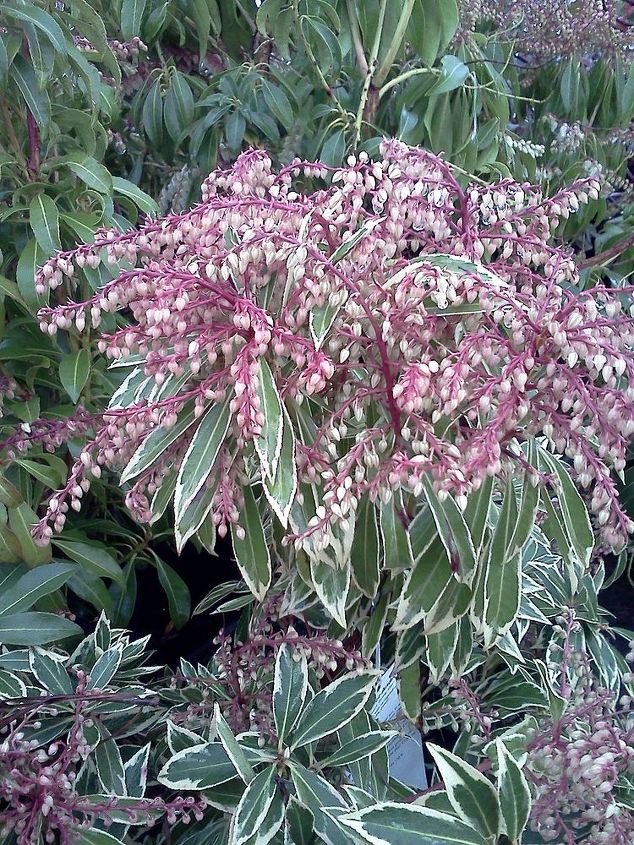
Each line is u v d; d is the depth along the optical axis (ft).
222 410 1.29
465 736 1.79
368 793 1.46
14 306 2.36
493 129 2.83
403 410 1.17
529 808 1.11
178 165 3.15
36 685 2.08
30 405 2.19
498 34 3.40
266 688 1.86
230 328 1.24
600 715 1.55
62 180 2.31
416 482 1.14
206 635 2.85
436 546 1.49
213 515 1.32
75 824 1.40
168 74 3.06
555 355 1.17
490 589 1.42
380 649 2.05
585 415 1.24
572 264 1.39
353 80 2.80
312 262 1.21
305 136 2.82
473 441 1.17
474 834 1.11
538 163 3.60
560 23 3.42
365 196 1.57
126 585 2.53
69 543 2.34
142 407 1.27
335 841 1.32
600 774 1.19
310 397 1.43
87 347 2.20
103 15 3.13
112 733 1.90
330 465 1.34
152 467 1.44
